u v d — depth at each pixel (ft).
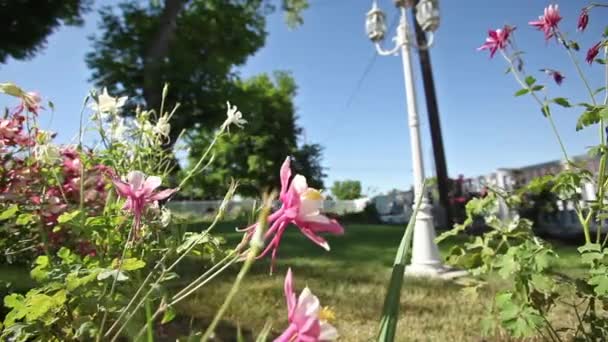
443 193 38.81
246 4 48.75
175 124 41.96
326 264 16.15
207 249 4.91
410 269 15.99
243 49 48.19
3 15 29.12
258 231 1.66
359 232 28.66
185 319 8.43
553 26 7.03
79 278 3.62
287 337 1.86
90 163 5.40
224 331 7.99
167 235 5.37
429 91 41.09
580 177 6.60
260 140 91.97
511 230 6.71
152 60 40.93
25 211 4.87
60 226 4.64
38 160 5.20
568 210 24.34
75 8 33.47
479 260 6.97
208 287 10.77
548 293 6.31
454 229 7.50
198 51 46.24
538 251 6.00
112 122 5.98
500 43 7.53
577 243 21.75
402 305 10.50
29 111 5.27
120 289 4.15
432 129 40.22
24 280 5.68
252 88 60.03
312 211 2.36
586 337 6.15
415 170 16.88
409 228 2.41
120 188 3.38
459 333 8.41
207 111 44.80
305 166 96.94
